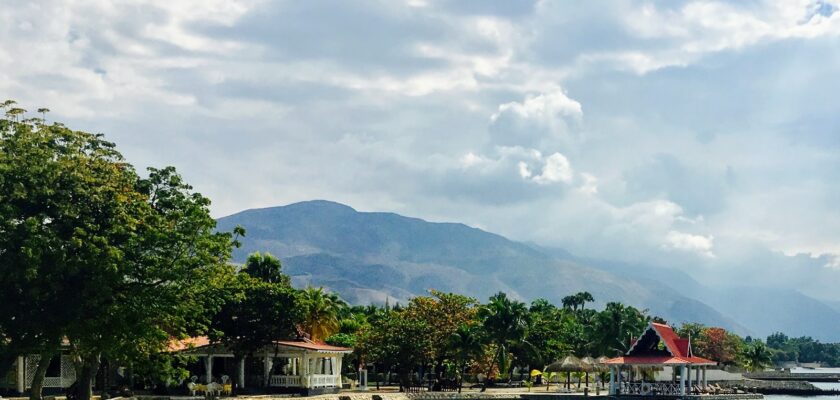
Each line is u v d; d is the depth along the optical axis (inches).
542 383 6387.8
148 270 2484.0
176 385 3855.8
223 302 3019.2
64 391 3663.9
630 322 7012.8
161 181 2716.5
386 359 4992.6
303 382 4146.2
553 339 6501.0
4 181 2261.3
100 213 2420.0
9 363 2393.0
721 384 6220.5
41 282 2247.8
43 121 2488.9
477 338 5054.1
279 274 5157.5
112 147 2613.2
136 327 2461.9
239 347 4030.5
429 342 5017.2
